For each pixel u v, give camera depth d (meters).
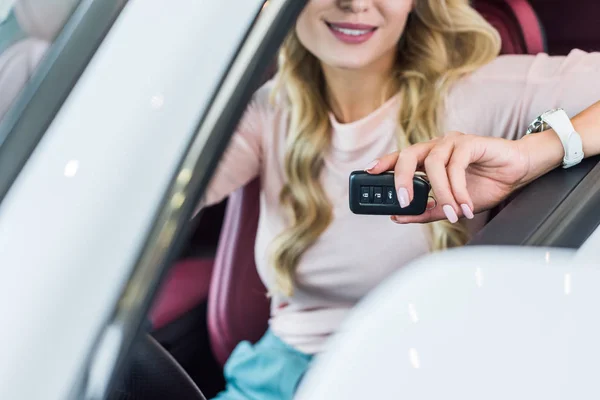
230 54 0.54
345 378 0.33
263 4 0.57
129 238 0.47
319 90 1.34
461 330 0.35
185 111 0.51
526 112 1.30
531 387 0.33
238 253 1.47
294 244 1.38
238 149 1.39
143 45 0.54
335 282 1.38
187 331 1.48
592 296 0.36
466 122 1.33
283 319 1.42
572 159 1.04
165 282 0.48
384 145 1.35
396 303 0.36
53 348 0.43
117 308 0.45
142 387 0.73
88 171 0.49
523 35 1.34
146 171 0.49
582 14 1.39
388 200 0.96
